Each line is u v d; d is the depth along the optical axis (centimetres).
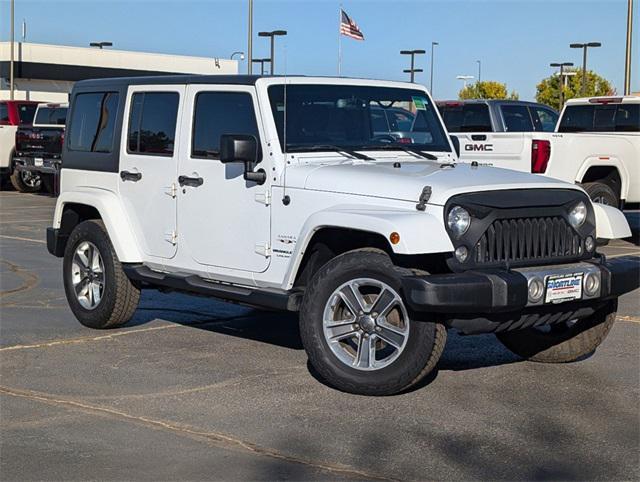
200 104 753
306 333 646
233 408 616
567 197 659
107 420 591
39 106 2519
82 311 852
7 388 662
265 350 775
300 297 682
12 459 523
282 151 696
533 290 608
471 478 497
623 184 1454
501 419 595
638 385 675
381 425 581
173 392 652
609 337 831
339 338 641
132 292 830
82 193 846
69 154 884
